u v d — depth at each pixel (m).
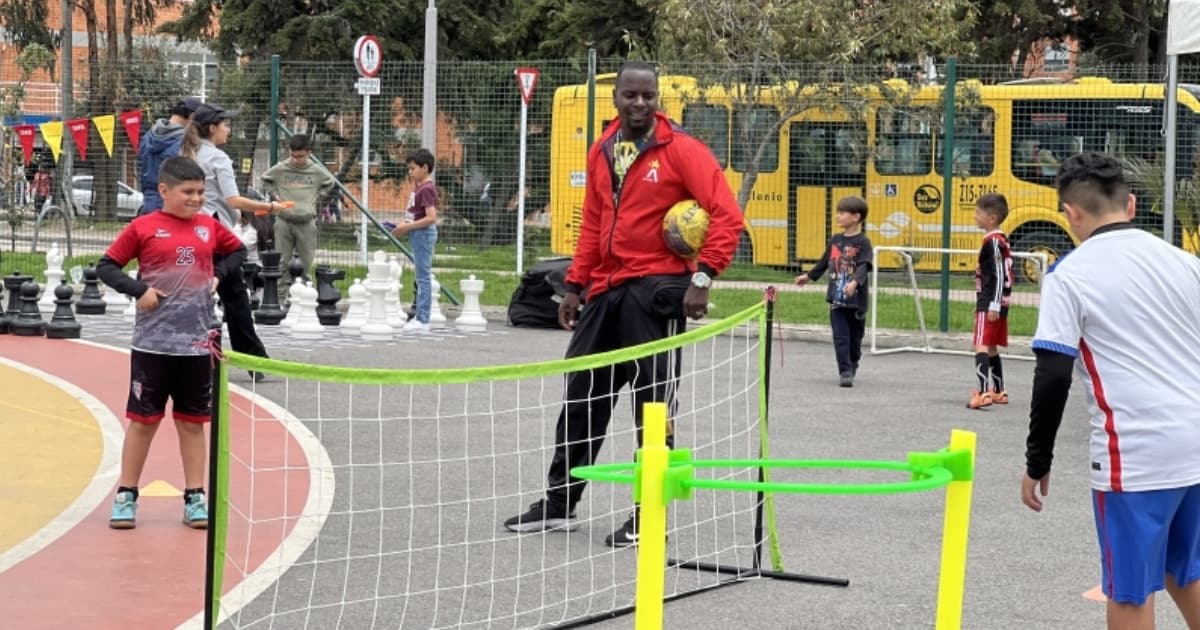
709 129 32.09
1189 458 6.43
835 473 12.67
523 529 10.31
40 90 37.34
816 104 29.05
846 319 18.17
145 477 11.69
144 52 51.62
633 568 9.44
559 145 32.12
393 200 30.66
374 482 11.76
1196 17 18.30
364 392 16.27
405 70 30.39
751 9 28.75
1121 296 6.55
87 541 9.66
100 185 31.23
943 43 31.77
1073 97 31.91
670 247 10.01
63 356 18.36
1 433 13.29
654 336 10.12
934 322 25.45
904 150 32.84
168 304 10.03
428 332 22.39
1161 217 27.38
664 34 32.75
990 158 32.69
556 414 15.23
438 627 8.05
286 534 9.98
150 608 8.18
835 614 8.48
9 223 34.00
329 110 29.59
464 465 12.55
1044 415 6.63
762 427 9.64
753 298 28.16
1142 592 6.49
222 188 15.53
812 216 33.22
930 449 13.87
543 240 31.64
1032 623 8.32
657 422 5.64
